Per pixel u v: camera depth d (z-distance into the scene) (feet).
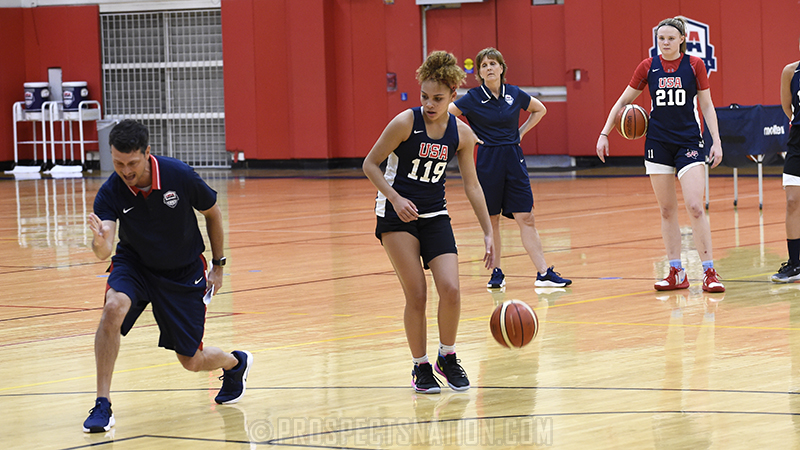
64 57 153.58
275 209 88.63
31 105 149.69
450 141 26.48
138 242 24.48
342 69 142.00
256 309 40.83
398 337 34.35
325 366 30.19
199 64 150.00
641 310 37.88
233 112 148.05
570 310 38.50
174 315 24.81
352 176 128.26
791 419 22.50
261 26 144.97
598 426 22.59
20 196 108.47
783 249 53.67
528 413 24.03
